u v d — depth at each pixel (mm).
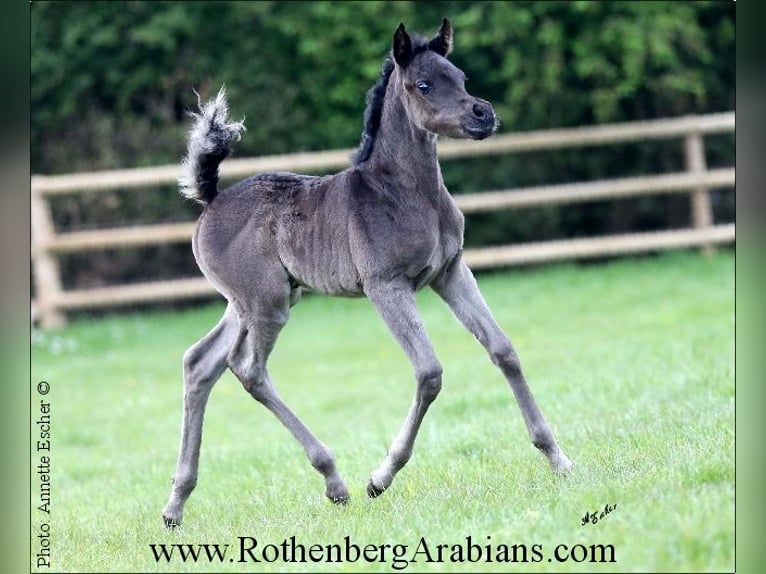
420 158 13039
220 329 14430
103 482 19125
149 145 36219
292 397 24672
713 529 10242
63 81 35906
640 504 11305
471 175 36469
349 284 13414
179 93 36438
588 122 37625
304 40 35656
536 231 37094
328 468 13781
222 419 23672
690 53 36656
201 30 35719
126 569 11945
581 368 22969
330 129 36656
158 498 16781
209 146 14062
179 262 36188
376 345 29281
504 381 23125
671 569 9852
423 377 12820
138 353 30688
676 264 34094
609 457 13805
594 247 33812
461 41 35406
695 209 34250
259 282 13828
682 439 14086
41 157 36344
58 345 31344
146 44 35875
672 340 24672
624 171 37188
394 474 13609
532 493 12836
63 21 35188
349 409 22844
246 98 36188
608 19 35688
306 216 13609
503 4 35375
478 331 13547
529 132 36875
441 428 18672
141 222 35938
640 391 19312
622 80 36375
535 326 28938
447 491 13727
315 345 29891
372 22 35969
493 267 36969
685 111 37969
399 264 13031
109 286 35844
